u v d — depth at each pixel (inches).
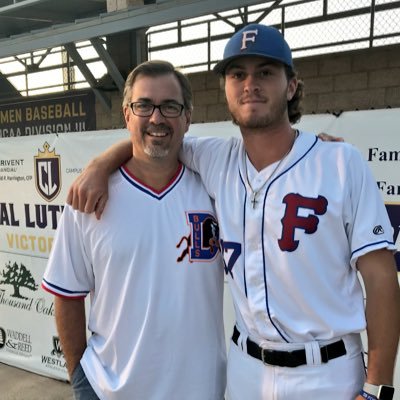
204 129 108.3
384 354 52.9
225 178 62.6
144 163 63.6
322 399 55.8
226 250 61.1
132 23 143.1
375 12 176.9
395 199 90.5
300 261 55.0
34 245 137.7
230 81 57.6
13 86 309.7
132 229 62.3
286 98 57.5
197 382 63.1
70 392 129.6
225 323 111.3
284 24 199.3
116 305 63.2
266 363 58.4
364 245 53.4
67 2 185.3
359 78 178.1
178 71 64.7
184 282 62.2
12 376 139.9
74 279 66.1
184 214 63.8
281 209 56.1
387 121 90.2
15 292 143.9
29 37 171.3
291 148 58.4
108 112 238.1
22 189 137.6
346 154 55.8
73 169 127.0
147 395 62.3
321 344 56.2
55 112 262.2
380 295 53.3
